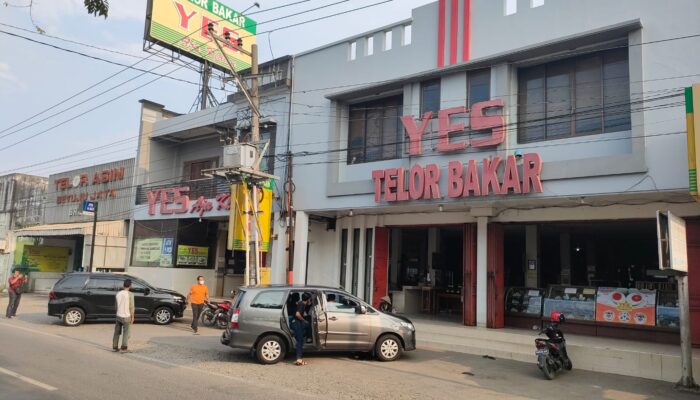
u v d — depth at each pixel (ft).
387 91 54.03
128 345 41.91
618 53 41.83
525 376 34.58
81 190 97.19
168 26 81.76
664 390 31.63
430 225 56.18
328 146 57.77
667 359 34.17
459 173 45.37
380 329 37.83
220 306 54.75
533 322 49.88
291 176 60.70
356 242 61.77
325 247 64.13
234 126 73.61
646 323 43.09
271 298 36.22
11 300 59.93
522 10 44.91
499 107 44.34
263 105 65.31
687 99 31.24
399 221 58.49
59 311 53.11
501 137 43.70
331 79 58.39
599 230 60.75
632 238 70.49
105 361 34.19
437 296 64.08
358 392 27.63
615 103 41.45
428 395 27.73
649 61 37.96
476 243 52.42
